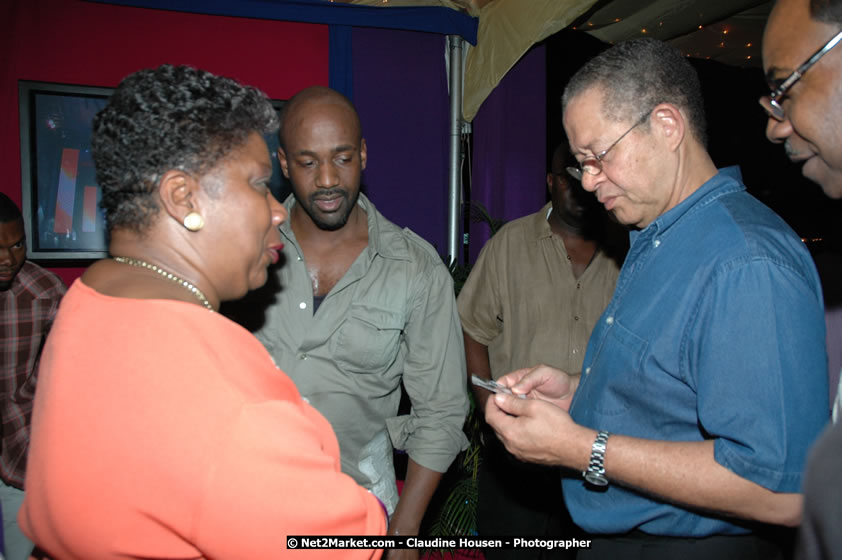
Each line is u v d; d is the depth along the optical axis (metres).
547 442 1.10
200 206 0.79
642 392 1.12
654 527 1.15
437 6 4.15
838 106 0.84
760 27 4.23
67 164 3.63
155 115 0.74
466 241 4.70
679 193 1.14
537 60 4.50
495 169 4.46
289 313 1.59
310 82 4.18
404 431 1.63
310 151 1.49
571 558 2.01
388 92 4.31
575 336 1.99
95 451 0.66
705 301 1.02
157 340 0.70
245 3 3.83
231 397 0.69
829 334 1.71
